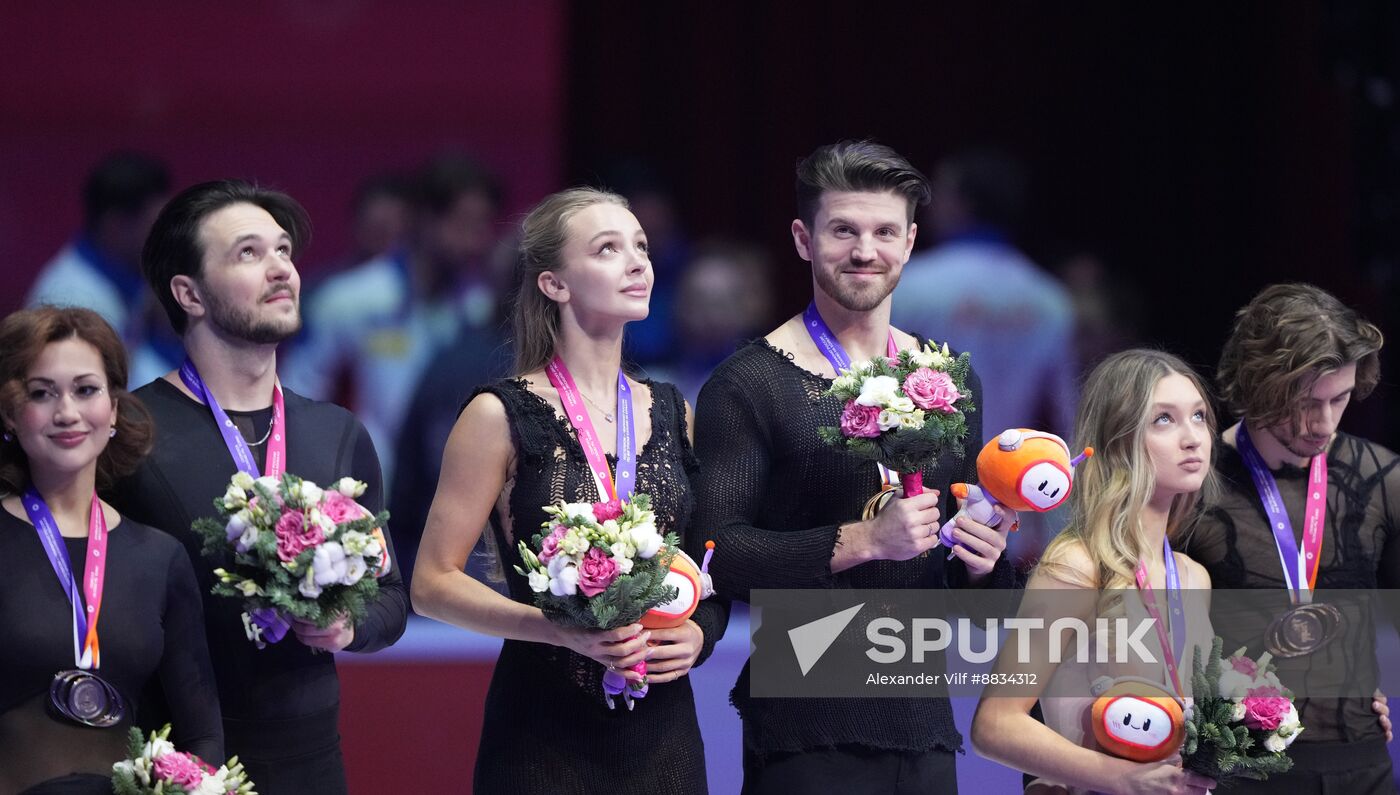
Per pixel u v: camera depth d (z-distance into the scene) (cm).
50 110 3192
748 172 3625
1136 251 3666
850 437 1350
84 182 3206
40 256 3203
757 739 1455
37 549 1226
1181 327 3659
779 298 3634
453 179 2847
